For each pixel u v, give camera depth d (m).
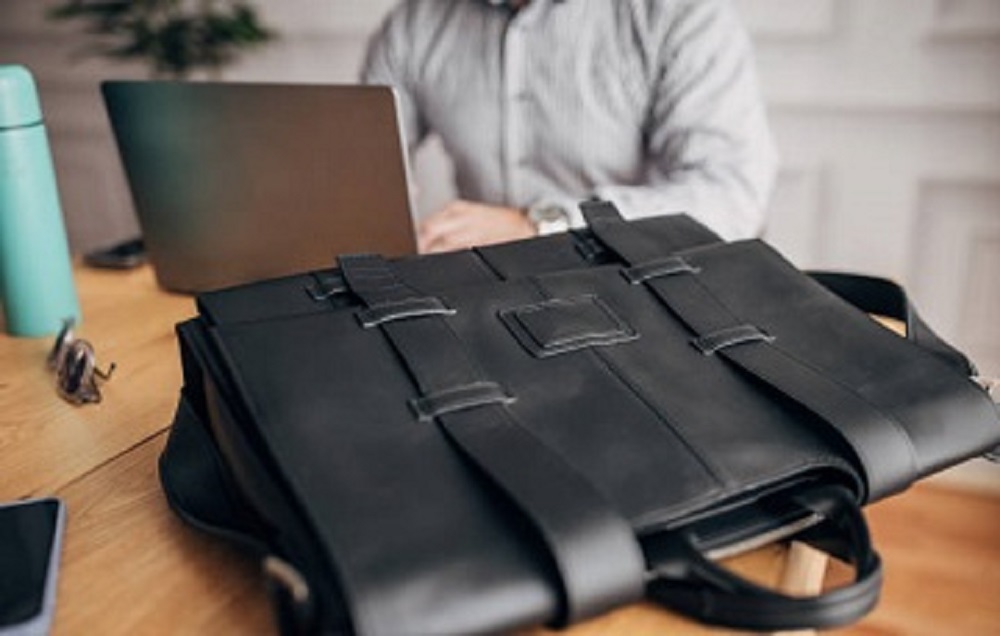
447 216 0.87
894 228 1.46
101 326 0.74
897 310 0.63
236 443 0.40
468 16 1.16
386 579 0.33
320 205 0.70
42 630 0.38
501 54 1.13
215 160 0.71
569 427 0.41
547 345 0.45
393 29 1.22
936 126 1.38
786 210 1.51
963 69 1.33
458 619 0.33
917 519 1.42
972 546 1.35
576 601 0.34
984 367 1.48
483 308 0.47
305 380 0.41
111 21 1.77
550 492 0.36
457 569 0.34
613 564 0.35
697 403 0.43
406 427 0.39
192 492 0.46
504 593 0.34
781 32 1.42
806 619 0.35
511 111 1.14
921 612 1.21
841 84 1.41
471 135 1.18
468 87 1.16
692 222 0.61
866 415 0.43
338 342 0.43
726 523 0.41
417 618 0.32
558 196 1.07
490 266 0.54
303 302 0.48
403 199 0.68
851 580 0.39
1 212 0.68
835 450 0.42
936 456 0.44
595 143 1.12
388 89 0.64
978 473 1.47
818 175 1.48
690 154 1.01
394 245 0.70
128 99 0.71
